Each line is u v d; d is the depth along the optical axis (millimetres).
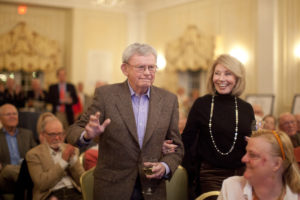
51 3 10148
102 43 10766
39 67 10250
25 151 3963
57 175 2660
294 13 6938
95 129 1683
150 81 1886
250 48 7941
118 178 1858
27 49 10125
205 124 2447
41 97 7156
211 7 8922
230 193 1804
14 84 6020
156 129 1915
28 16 10336
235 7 8336
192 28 9234
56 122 2920
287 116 4320
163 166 1878
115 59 10938
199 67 9078
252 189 1724
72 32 10391
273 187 1646
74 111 7457
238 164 2371
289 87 7027
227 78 2426
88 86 10555
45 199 2707
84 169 3031
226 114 2430
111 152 1878
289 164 1624
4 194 3166
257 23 7727
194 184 2580
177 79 9766
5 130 3922
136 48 1863
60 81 7191
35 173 2713
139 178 1895
